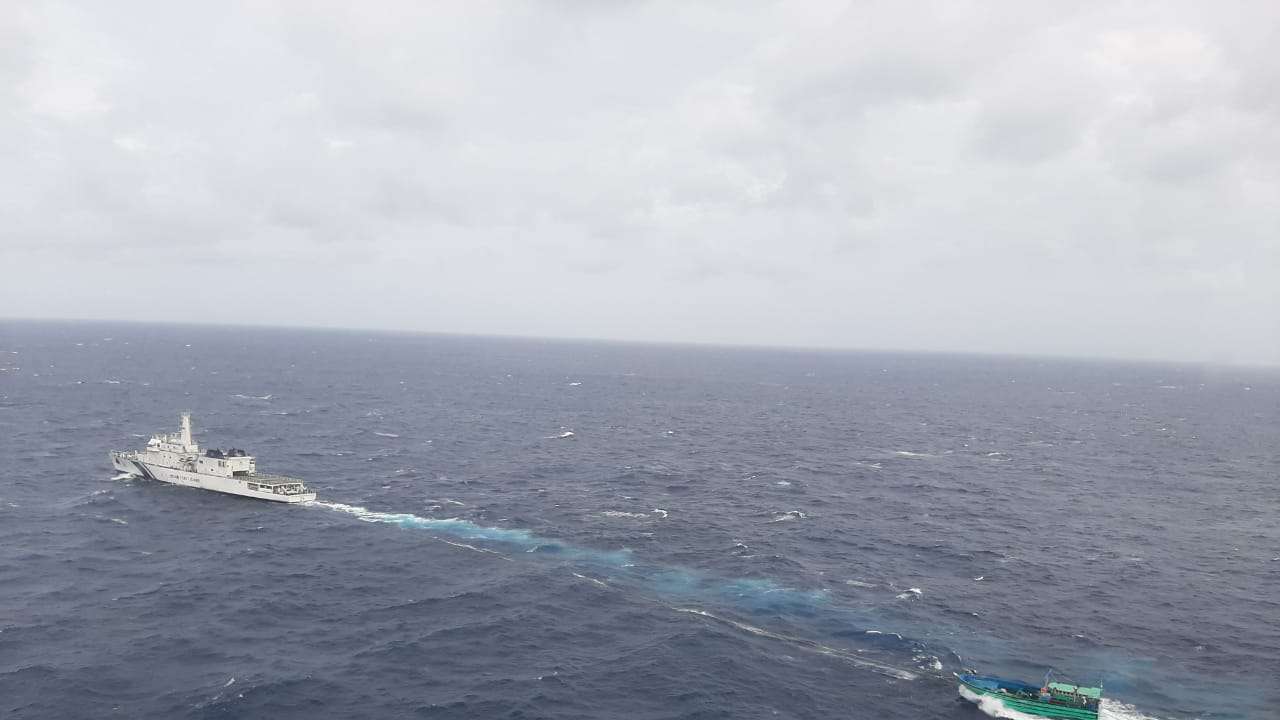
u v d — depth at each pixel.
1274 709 74.12
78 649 79.12
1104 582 109.12
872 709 71.69
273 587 98.19
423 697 71.56
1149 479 187.00
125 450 181.88
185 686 72.38
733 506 145.88
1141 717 72.12
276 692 71.44
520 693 72.62
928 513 145.50
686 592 99.88
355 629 86.25
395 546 116.06
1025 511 149.88
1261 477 192.62
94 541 114.44
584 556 113.44
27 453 172.88
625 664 79.06
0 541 112.25
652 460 192.12
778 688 75.00
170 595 94.44
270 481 143.25
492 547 116.88
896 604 97.69
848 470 186.00
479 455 192.62
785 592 100.56
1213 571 115.81
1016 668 81.25
